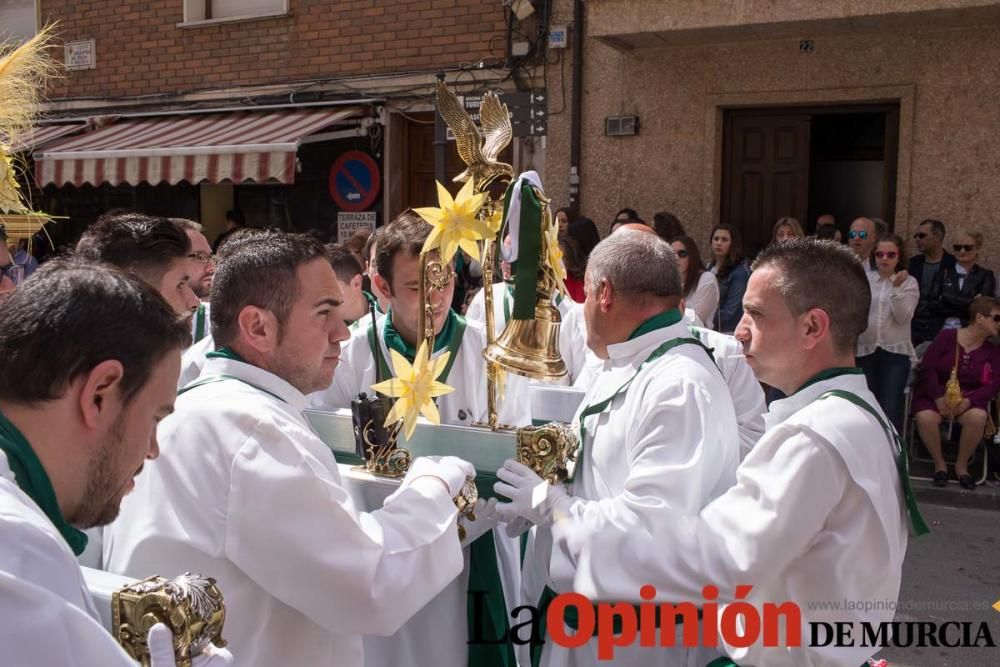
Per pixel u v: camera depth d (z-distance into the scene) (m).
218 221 10.02
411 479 1.83
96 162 8.74
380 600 1.58
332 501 1.57
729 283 6.48
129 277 1.23
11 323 1.12
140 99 9.81
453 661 2.44
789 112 7.61
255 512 1.54
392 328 2.65
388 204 8.93
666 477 1.80
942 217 7.06
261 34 9.20
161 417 1.23
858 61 7.16
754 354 1.86
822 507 1.65
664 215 6.56
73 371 1.10
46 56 2.52
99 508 1.17
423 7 8.45
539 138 8.17
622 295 2.04
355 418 2.13
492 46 8.23
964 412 5.86
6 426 1.10
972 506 5.64
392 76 8.60
